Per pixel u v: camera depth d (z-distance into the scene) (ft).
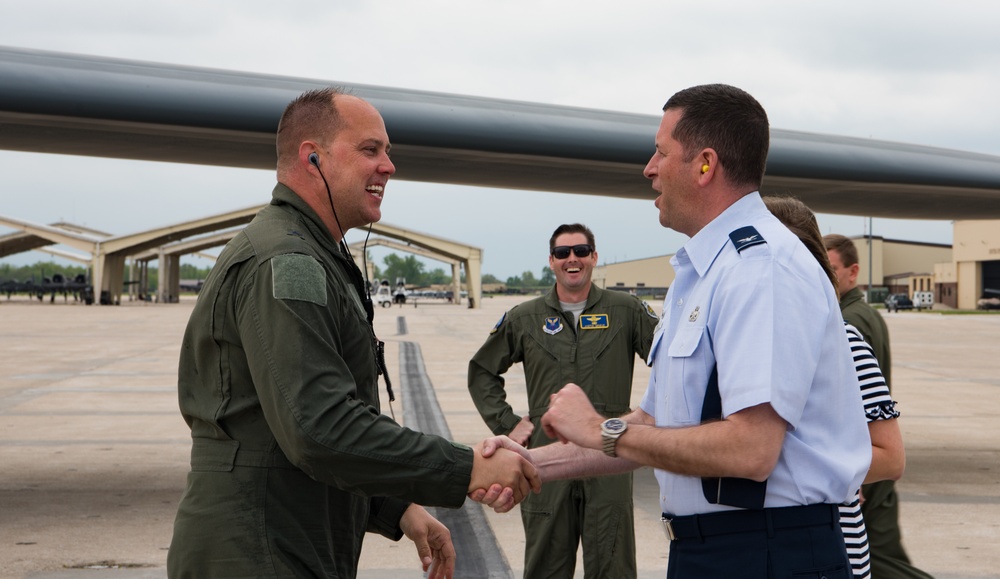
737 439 5.89
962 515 20.80
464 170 25.75
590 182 27.48
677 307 6.84
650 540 18.61
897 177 26.43
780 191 28.32
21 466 25.66
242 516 6.46
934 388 49.80
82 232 277.85
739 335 6.01
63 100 19.65
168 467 25.71
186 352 6.86
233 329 6.53
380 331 100.37
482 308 204.54
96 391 44.06
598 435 6.44
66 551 17.04
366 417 6.33
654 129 24.31
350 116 7.16
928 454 29.27
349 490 6.38
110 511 20.34
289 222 6.92
